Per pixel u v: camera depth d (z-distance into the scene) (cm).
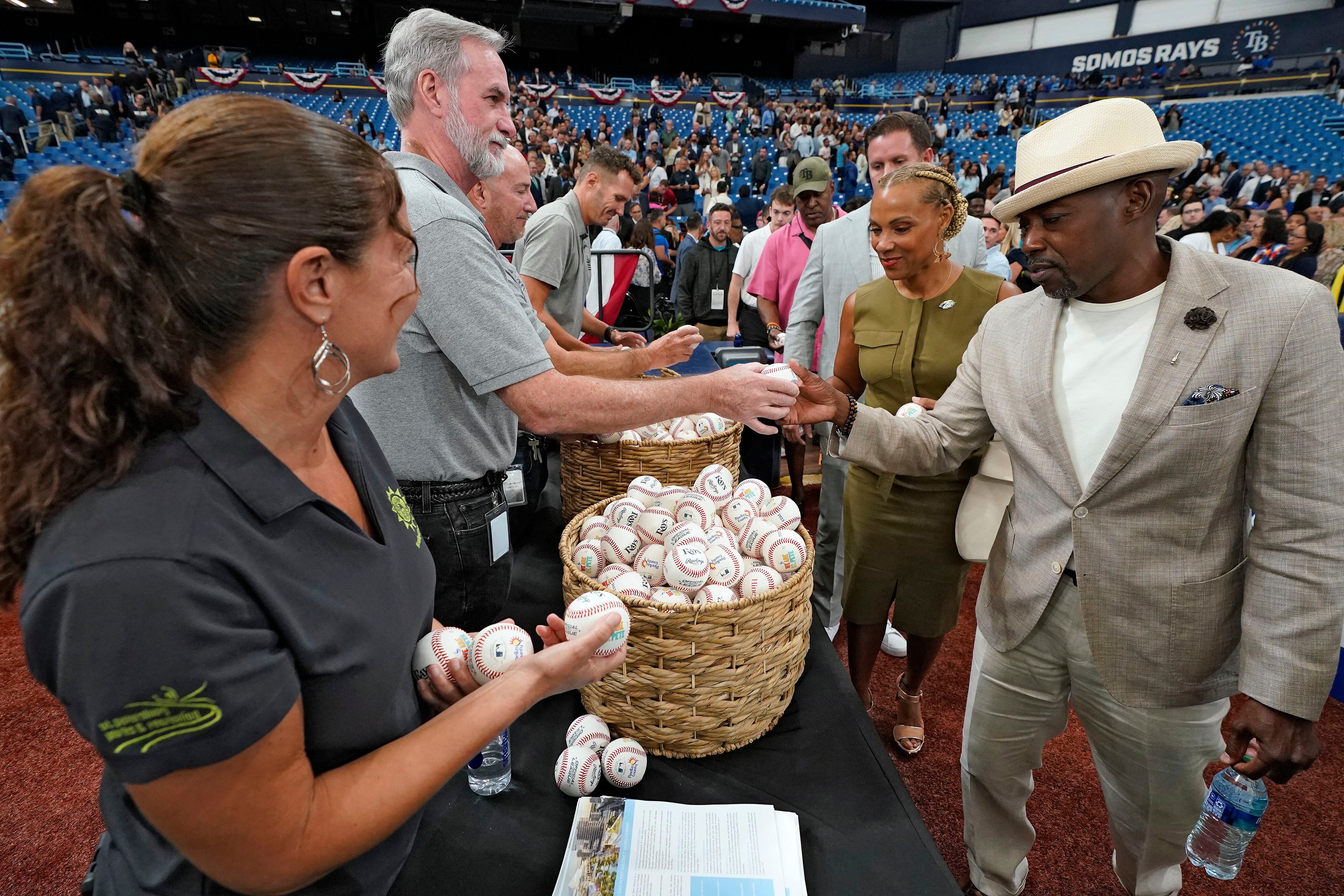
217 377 58
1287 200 1035
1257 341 99
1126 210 103
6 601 56
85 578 49
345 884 73
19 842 191
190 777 53
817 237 243
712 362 301
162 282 53
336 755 68
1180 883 141
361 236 59
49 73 1531
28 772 214
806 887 96
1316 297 98
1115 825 139
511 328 122
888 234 162
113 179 51
